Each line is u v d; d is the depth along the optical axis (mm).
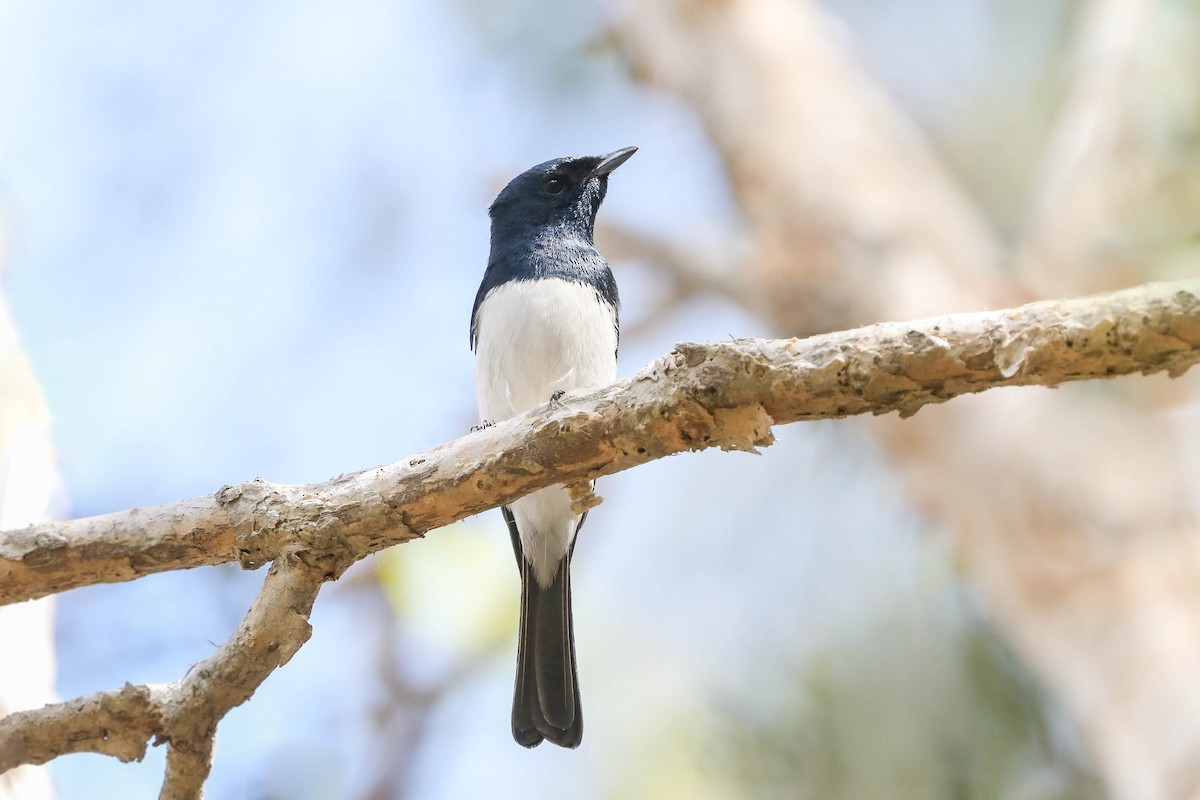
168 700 6805
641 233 15844
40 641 8398
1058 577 10656
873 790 10914
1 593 7082
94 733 6785
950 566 11906
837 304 13359
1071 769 10867
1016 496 11125
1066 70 14594
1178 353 5730
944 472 11742
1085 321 5789
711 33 15516
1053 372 5926
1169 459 10898
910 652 11461
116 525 7016
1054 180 12711
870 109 14969
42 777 8227
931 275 13258
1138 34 12219
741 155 14797
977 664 11406
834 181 14086
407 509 6949
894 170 14336
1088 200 12109
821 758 11125
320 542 6949
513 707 10656
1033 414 11352
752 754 11359
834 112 14758
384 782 13453
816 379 6262
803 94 14953
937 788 10875
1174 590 10227
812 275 13586
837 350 6242
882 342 6172
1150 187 11844
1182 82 11969
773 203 14289
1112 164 12062
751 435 6527
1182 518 10562
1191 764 9281
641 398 6648
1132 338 5715
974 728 11062
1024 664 11344
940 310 12914
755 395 6391
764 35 15445
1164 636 9969
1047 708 11172
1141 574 10320
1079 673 10281
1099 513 10664
